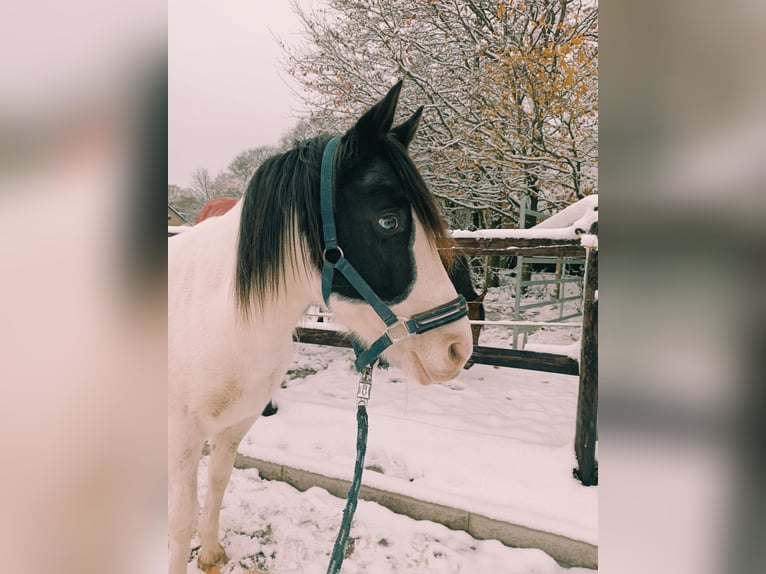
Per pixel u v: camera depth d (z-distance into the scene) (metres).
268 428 2.76
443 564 1.81
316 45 6.71
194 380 1.21
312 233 1.07
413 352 1.12
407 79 6.25
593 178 5.80
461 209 8.02
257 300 1.13
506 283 8.60
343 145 1.06
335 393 3.56
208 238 1.33
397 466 2.34
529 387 3.83
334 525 2.05
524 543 1.88
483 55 5.94
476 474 2.21
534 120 5.61
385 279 1.04
